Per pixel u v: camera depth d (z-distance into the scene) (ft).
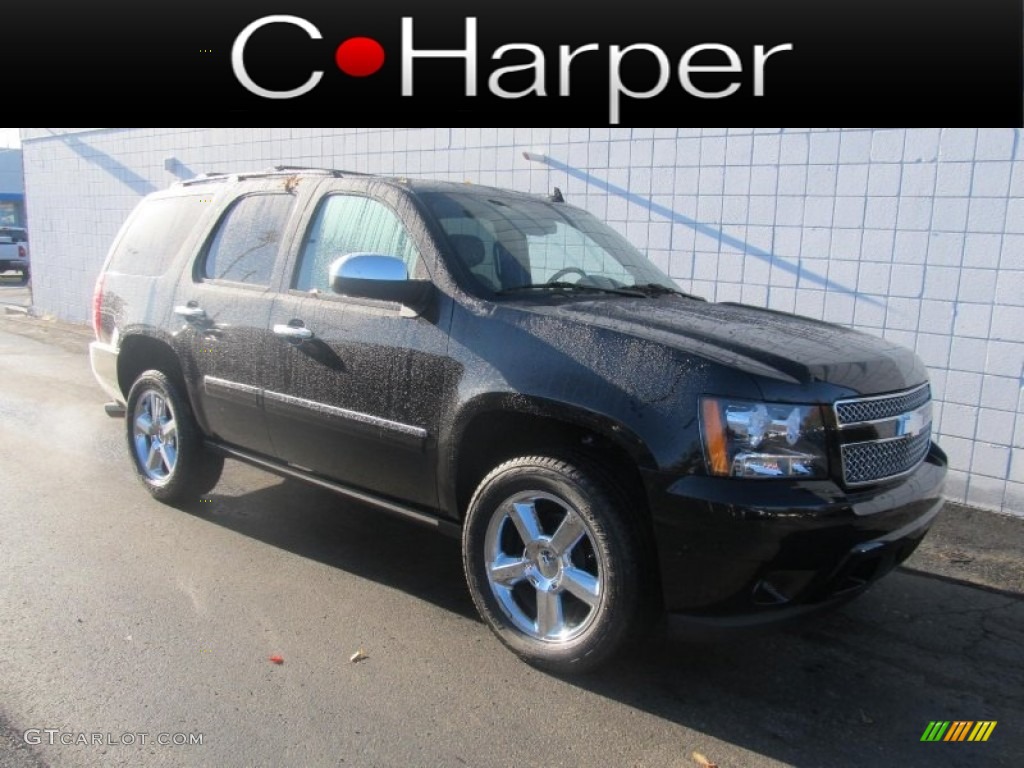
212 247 16.48
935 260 18.90
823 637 12.99
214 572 14.44
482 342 11.86
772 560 9.86
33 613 12.73
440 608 13.44
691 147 22.20
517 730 10.27
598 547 10.69
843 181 19.93
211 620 12.71
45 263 49.34
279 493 18.74
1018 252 17.88
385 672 11.46
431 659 11.84
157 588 13.75
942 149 18.56
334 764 9.50
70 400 27.43
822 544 9.89
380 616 13.08
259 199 16.03
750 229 21.48
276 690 10.91
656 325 11.39
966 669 12.18
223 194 16.84
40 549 15.17
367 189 14.17
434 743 9.96
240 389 15.02
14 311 52.65
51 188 47.47
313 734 10.03
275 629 12.52
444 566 15.12
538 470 11.18
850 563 10.14
